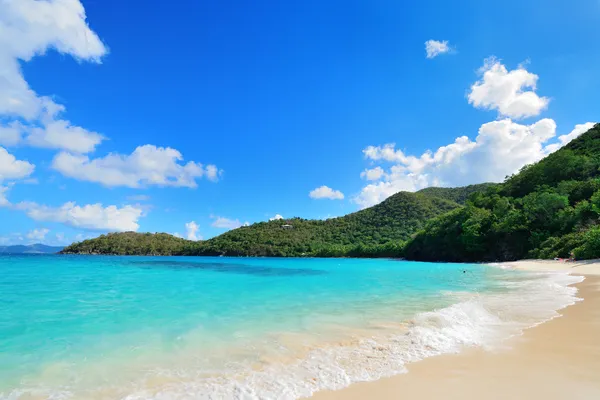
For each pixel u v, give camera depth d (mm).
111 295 14266
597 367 5090
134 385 4898
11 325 8570
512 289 14742
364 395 4383
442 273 27438
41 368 5609
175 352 6414
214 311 10477
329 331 7832
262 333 7715
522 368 5113
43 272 28500
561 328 7484
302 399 4328
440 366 5340
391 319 9070
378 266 43438
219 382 4965
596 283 14945
